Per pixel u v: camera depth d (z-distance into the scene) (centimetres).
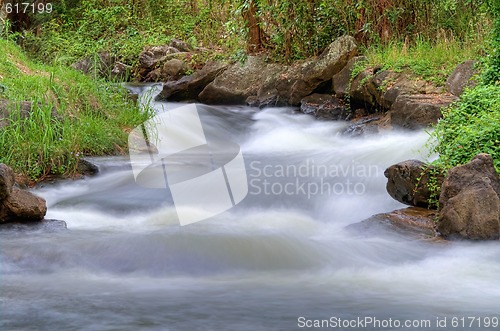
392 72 1289
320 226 798
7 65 1271
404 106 1132
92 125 1112
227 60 1733
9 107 1044
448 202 726
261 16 1689
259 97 1569
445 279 589
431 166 805
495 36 1123
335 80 1449
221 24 2164
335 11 1581
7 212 743
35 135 1009
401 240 716
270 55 1666
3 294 534
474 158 746
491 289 557
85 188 938
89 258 628
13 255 628
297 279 592
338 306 505
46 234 709
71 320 463
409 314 484
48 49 2056
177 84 1694
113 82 1439
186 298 525
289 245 662
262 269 623
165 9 2339
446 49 1338
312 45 1619
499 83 1041
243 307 499
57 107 1145
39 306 498
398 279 590
